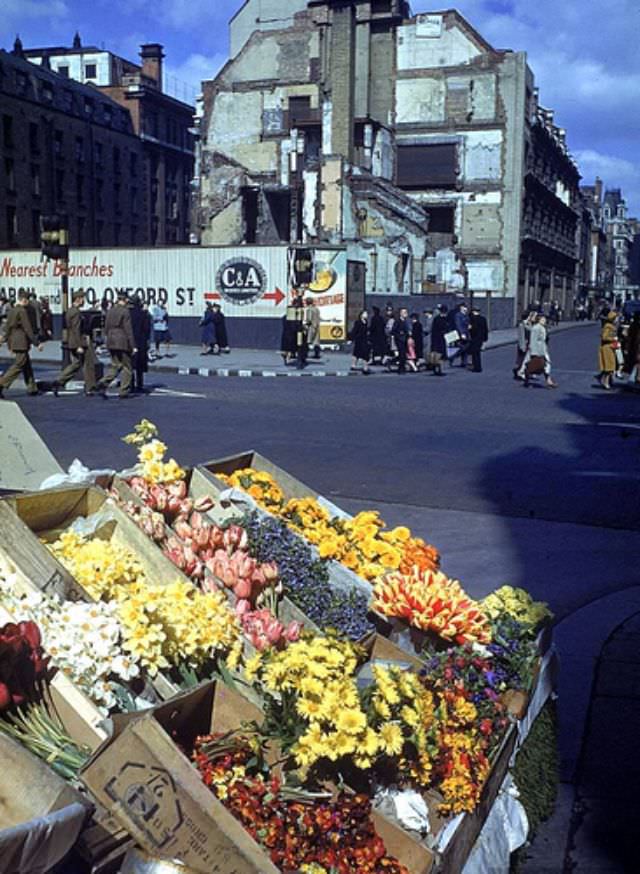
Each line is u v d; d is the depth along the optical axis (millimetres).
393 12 51281
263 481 4824
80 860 2035
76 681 2533
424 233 45781
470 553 7344
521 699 3248
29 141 60000
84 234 65875
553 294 67375
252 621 3227
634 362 21547
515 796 3211
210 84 52469
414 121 51969
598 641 5457
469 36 50656
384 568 4262
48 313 30984
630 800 3768
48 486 3840
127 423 13617
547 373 20797
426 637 3480
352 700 2441
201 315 32562
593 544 7664
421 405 16812
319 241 41875
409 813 2498
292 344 25453
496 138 51062
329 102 45531
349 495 9250
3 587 2816
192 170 80062
